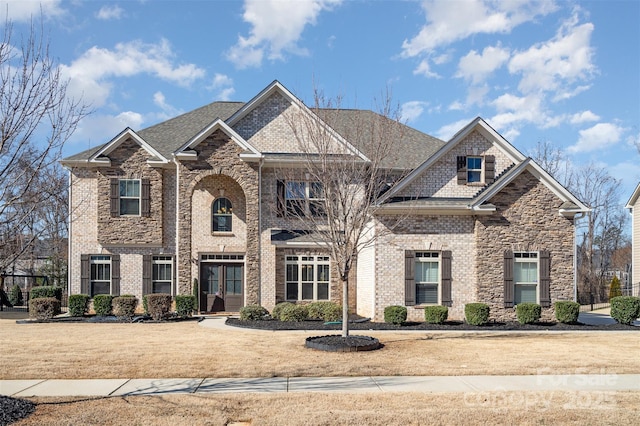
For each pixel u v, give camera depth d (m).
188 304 22.39
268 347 14.95
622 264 67.62
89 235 25.56
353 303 24.53
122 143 25.30
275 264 24.42
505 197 21.45
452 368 12.26
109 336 17.03
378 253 21.34
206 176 24.44
